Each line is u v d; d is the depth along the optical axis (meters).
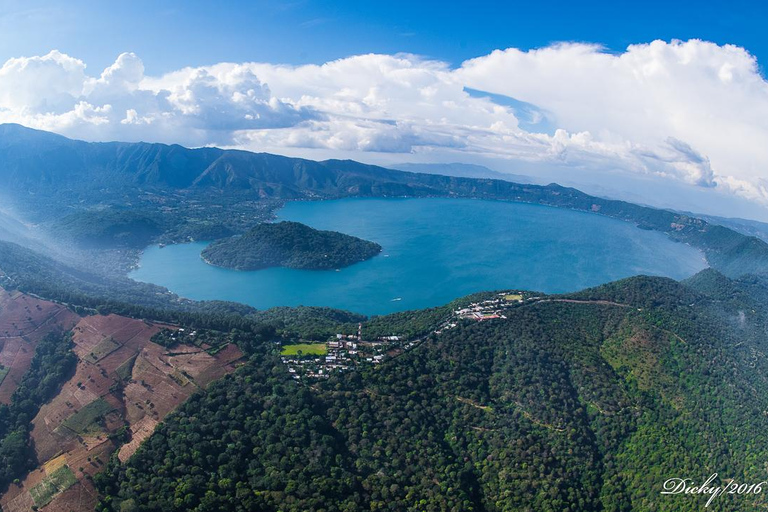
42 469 165.75
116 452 168.50
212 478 156.25
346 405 196.50
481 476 177.00
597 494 176.75
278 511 145.12
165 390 195.50
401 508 153.88
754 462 187.00
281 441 173.88
